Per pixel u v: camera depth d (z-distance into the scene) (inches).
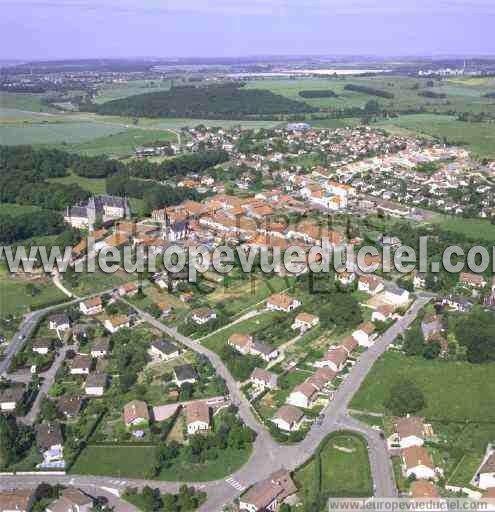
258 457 7091.5
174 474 6855.3
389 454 7111.2
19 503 6259.8
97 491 6619.1
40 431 7504.9
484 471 6491.1
